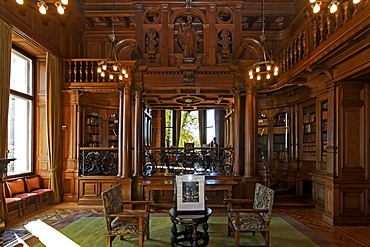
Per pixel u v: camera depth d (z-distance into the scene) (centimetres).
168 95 805
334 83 523
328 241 423
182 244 407
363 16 329
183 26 684
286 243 414
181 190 402
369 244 411
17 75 641
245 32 848
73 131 723
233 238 431
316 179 642
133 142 770
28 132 680
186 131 1545
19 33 547
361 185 502
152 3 703
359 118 519
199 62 696
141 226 358
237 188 682
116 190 413
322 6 422
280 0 720
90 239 427
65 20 708
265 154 837
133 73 689
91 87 713
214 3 699
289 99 786
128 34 854
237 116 701
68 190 718
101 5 739
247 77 668
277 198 691
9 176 594
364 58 418
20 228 484
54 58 685
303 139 750
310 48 497
